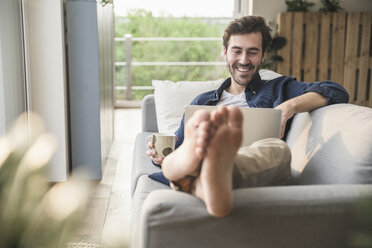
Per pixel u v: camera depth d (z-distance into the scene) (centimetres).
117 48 625
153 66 671
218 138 73
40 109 254
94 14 257
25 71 246
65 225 34
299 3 498
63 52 255
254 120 124
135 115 539
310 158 131
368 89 512
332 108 135
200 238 84
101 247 47
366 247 52
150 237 84
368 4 502
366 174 105
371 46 505
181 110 214
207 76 683
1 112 203
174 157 87
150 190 142
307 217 86
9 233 32
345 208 87
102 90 289
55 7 246
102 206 229
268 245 86
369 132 109
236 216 83
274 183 112
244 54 162
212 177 75
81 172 39
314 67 504
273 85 166
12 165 34
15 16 228
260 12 504
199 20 718
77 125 267
